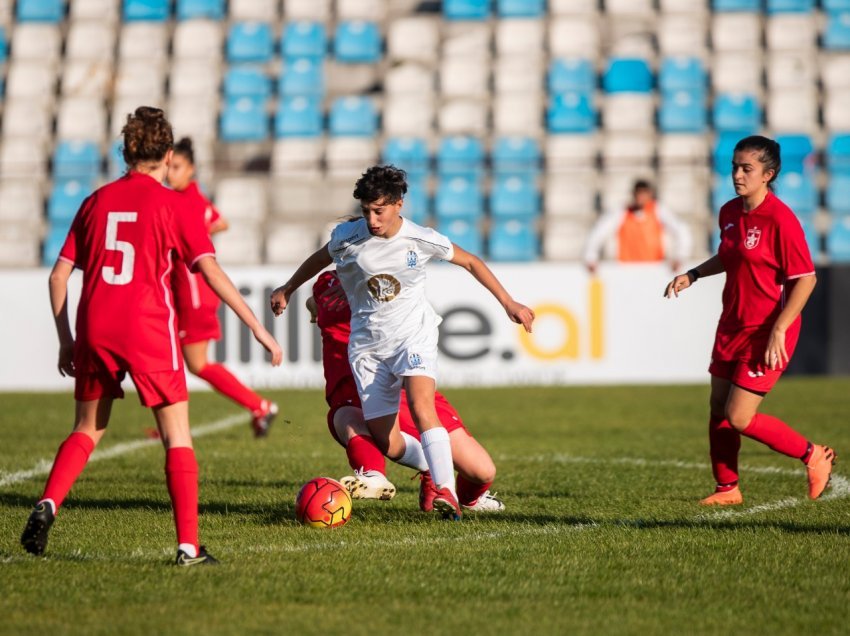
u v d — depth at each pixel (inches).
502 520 876.0
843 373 2337.6
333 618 587.5
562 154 2901.1
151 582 658.8
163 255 693.9
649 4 3213.6
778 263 888.3
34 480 1114.7
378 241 820.0
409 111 3024.1
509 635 558.6
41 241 2817.4
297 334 2273.6
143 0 3299.7
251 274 2281.0
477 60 3144.7
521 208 2802.7
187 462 699.4
